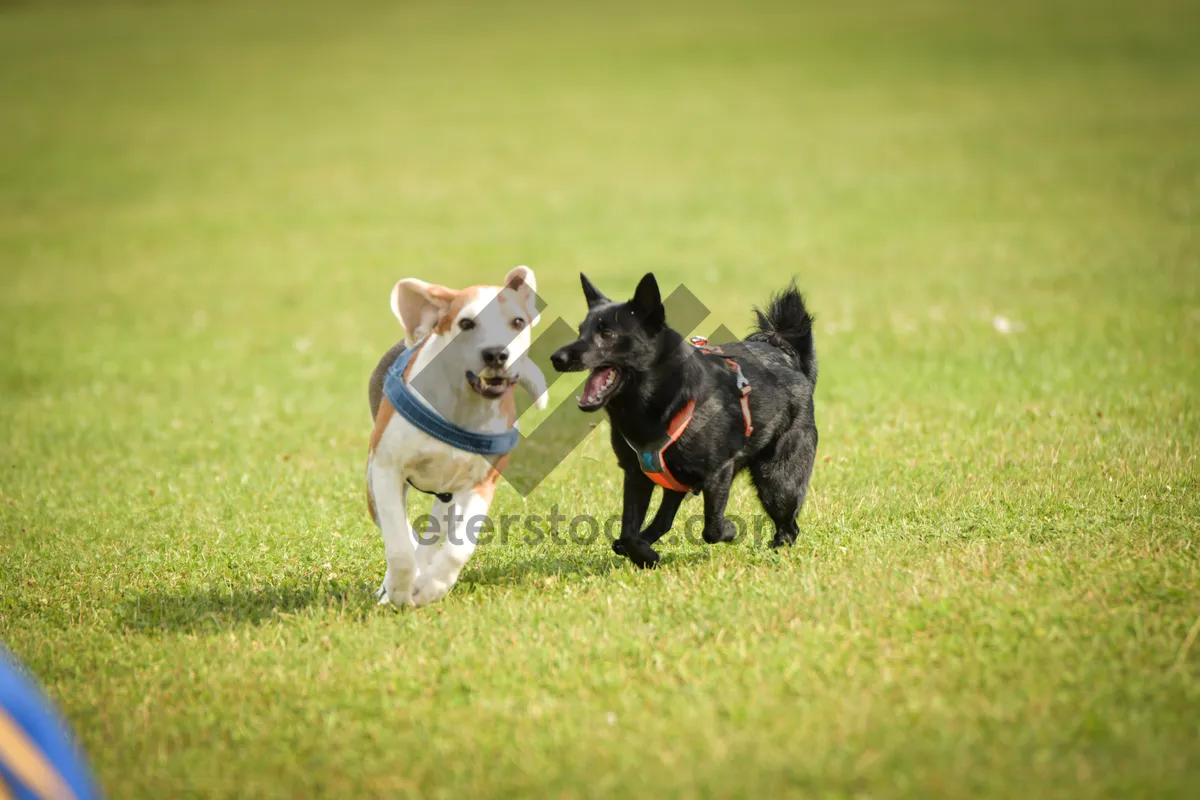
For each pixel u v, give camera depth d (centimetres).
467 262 2616
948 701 598
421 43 6341
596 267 2483
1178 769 528
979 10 5903
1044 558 780
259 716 630
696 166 3556
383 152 4038
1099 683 603
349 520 1005
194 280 2570
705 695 620
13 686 475
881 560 812
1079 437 1120
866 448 1144
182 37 6881
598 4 7269
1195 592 702
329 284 2475
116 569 897
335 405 1534
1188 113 3641
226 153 4112
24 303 2389
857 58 5094
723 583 790
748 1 6950
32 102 5147
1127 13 5416
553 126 4291
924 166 3306
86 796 479
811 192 3125
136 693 660
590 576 838
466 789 543
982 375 1444
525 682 655
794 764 546
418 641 715
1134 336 1589
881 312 1912
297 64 5884
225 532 978
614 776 546
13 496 1128
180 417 1490
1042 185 2950
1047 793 516
